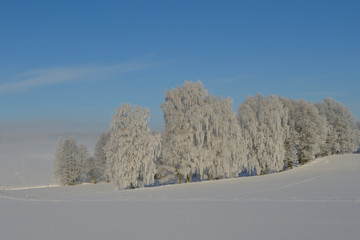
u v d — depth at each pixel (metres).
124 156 39.94
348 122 73.56
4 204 21.72
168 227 12.77
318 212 14.66
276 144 51.75
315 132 60.88
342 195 20.05
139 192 29.56
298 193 22.31
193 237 11.18
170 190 30.52
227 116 45.94
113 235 11.77
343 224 12.12
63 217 15.69
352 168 45.31
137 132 41.03
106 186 56.41
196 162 43.44
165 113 46.59
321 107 75.44
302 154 62.12
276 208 16.28
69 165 69.62
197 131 43.44
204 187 32.44
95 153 74.00
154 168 40.94
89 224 13.80
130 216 15.44
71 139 72.12
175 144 44.78
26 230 12.98
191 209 16.95
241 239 10.66
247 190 26.34
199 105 46.22
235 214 15.05
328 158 60.94
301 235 10.82
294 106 64.19
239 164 46.91
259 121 53.56
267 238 10.64
